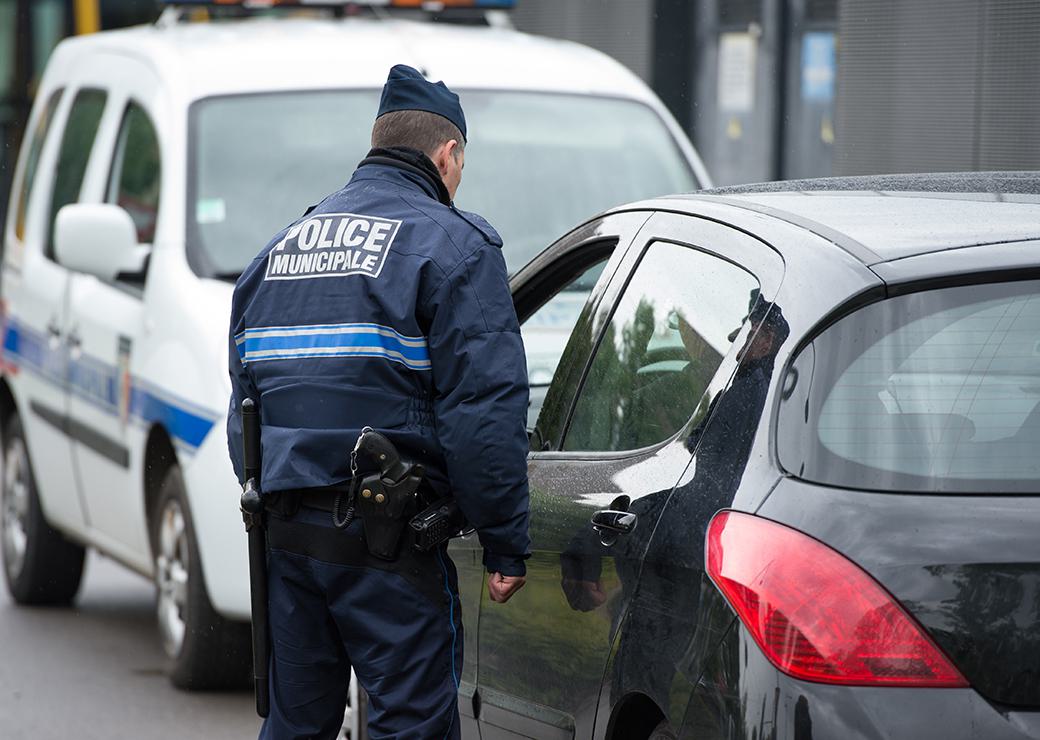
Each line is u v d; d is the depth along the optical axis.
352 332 10.69
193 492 17.53
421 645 10.72
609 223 12.04
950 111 35.00
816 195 10.64
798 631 8.34
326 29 22.27
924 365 8.73
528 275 12.95
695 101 42.72
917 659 8.20
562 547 10.73
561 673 10.77
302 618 11.05
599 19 45.06
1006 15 33.59
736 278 9.92
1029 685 8.23
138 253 19.55
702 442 9.48
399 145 11.23
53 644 21.31
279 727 11.33
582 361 11.62
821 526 8.47
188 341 18.11
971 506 8.43
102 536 21.09
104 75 22.86
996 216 9.59
